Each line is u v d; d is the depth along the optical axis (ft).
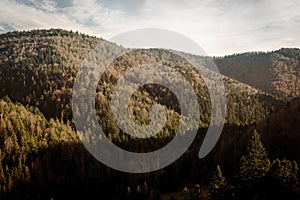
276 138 351.87
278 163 238.27
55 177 380.78
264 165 242.17
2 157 388.16
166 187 383.86
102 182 388.57
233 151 368.27
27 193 352.28
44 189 366.84
